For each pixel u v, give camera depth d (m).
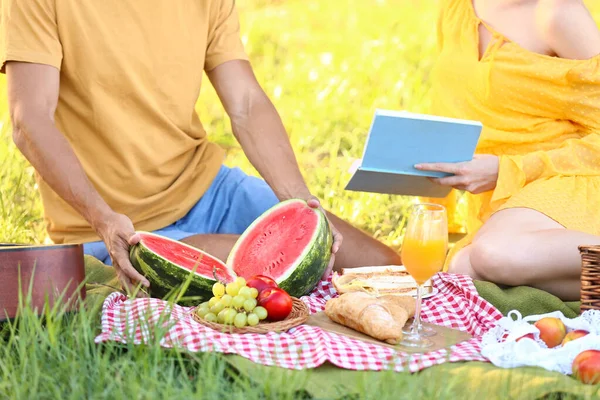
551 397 2.63
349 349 2.97
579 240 3.58
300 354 2.91
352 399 2.65
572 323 3.09
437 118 3.73
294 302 3.45
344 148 7.23
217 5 4.29
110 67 3.95
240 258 3.65
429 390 2.60
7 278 3.09
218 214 4.34
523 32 4.11
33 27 3.79
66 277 3.21
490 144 4.21
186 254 3.54
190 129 4.28
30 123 3.68
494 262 3.66
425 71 8.98
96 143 4.04
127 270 3.45
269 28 10.64
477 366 2.88
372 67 8.98
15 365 2.79
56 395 2.56
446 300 3.56
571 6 3.99
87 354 2.78
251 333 3.09
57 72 3.85
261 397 2.63
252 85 4.31
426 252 3.03
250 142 4.20
